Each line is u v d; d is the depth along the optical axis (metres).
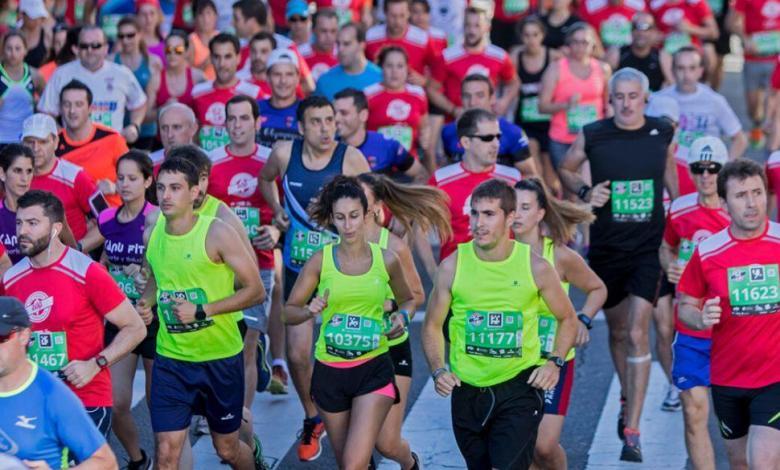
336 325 19.55
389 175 27.50
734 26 45.94
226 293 19.77
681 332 21.47
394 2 38.28
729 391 19.16
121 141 27.44
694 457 21.44
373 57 39.09
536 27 37.88
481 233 18.27
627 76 24.41
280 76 28.59
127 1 41.00
